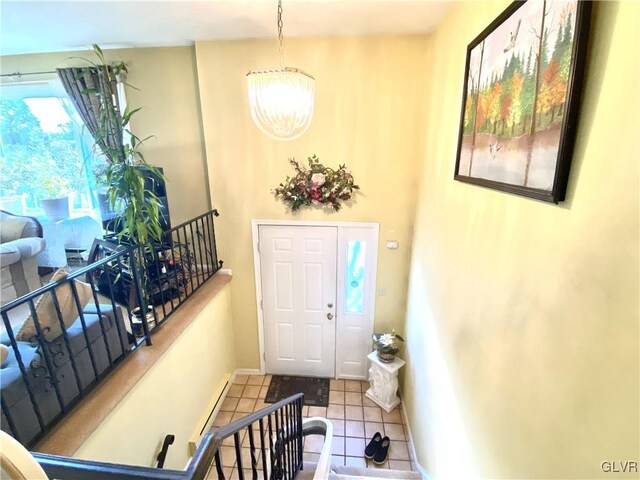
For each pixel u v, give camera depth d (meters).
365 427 3.55
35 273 3.52
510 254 1.40
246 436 3.35
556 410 1.06
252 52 3.27
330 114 3.39
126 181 2.59
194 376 3.05
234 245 3.87
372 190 3.58
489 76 1.59
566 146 1.00
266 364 4.30
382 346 3.65
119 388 1.96
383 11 2.56
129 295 2.70
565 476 1.00
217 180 3.66
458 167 2.06
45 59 3.49
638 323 0.75
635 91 0.77
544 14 1.11
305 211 3.70
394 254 3.78
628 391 0.78
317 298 4.02
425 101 3.21
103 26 2.81
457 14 2.26
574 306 0.98
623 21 0.81
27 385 1.49
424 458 2.76
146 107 3.59
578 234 0.97
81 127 3.72
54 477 0.80
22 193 3.95
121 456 1.98
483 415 1.62
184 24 2.82
